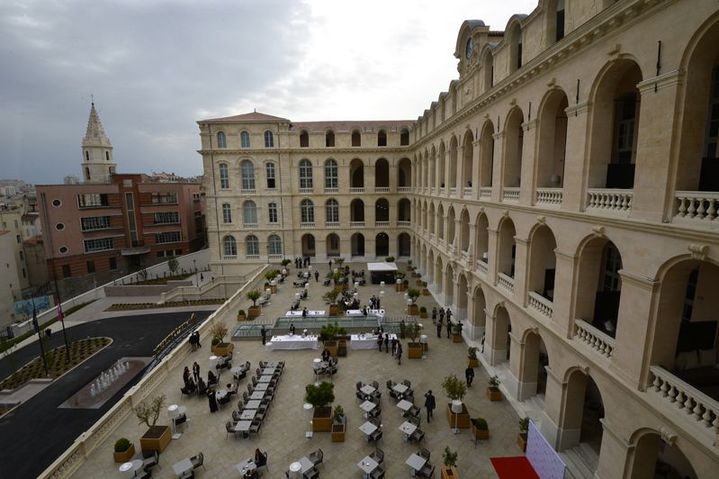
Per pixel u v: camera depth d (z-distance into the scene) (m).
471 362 22.86
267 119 49.78
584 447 15.05
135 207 67.31
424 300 36.34
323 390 17.45
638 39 10.60
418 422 17.47
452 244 30.86
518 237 18.23
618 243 11.66
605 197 12.58
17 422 22.61
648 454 11.19
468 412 18.47
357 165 57.47
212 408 19.20
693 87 9.38
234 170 51.06
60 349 33.84
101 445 17.02
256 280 44.44
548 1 14.94
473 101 23.31
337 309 33.00
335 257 55.22
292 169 51.53
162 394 21.11
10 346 32.34
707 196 8.66
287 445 16.73
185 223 72.50
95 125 79.31
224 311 34.16
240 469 14.46
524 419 16.05
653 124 10.18
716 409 8.43
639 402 10.80
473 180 24.77
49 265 59.62
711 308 12.66
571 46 13.30
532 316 16.84
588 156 13.15
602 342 12.67
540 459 14.16
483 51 21.95
